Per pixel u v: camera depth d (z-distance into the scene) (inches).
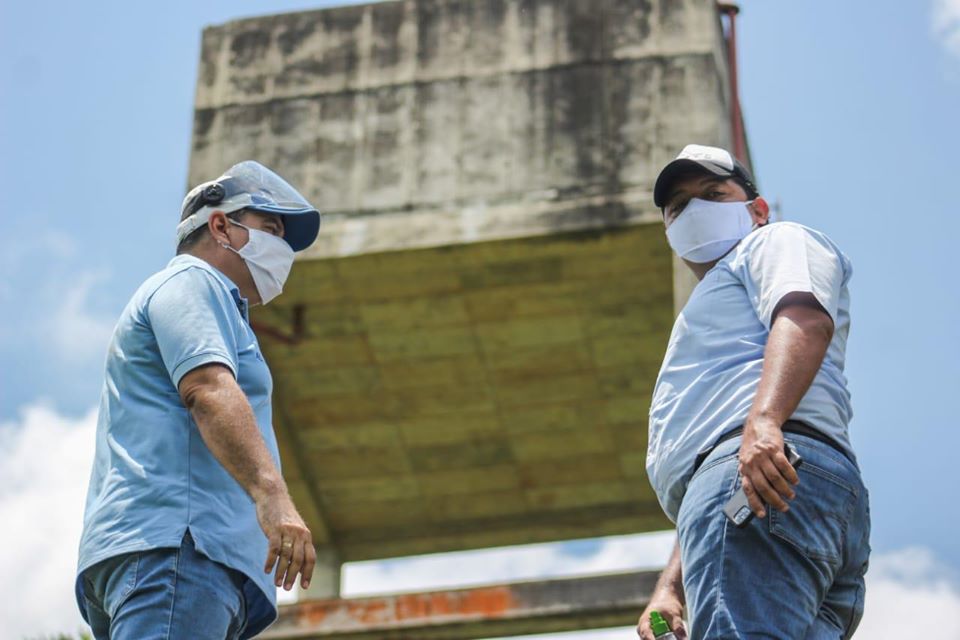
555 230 978.1
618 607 954.1
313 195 1017.5
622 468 1133.1
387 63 1044.5
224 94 1051.3
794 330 266.5
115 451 281.1
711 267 314.5
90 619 284.0
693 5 1025.5
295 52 1055.6
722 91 1023.0
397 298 1034.7
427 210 1002.1
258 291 318.3
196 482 276.8
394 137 1024.2
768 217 320.5
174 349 281.4
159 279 295.6
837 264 282.5
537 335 1052.5
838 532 260.2
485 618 971.9
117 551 268.5
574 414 1104.2
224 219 317.4
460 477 1143.6
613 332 1044.5
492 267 1005.2
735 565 254.4
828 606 270.5
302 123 1035.9
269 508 265.3
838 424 270.8
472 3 1050.1
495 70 1029.2
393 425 1116.5
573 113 1007.0
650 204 970.1
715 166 315.6
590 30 1027.9
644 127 994.1
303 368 1086.4
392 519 1166.3
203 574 268.8
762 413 257.4
